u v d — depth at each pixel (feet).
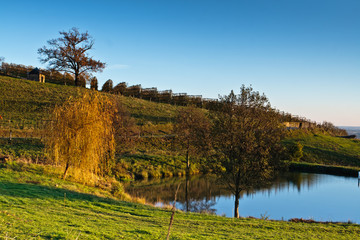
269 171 73.31
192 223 48.70
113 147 81.97
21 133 129.80
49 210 42.55
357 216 80.94
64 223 36.06
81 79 272.92
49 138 71.82
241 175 76.79
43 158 102.42
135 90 281.54
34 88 217.77
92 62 244.22
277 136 75.92
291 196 105.29
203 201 93.20
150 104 244.01
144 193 96.53
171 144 161.99
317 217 79.20
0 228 29.14
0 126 134.31
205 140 82.12
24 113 164.96
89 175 75.92
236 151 75.05
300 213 83.25
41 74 266.98
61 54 232.32
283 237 43.78
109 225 38.96
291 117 300.20
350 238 47.60
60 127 70.28
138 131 167.12
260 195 106.11
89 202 54.70
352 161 189.57
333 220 76.54
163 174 130.52
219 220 54.24
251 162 73.97
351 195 107.96
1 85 208.23
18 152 104.83
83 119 70.74
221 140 76.48
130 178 117.70
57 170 77.97
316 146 217.36
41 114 166.91
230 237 40.27
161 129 187.93
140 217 48.98
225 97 81.20
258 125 75.31
